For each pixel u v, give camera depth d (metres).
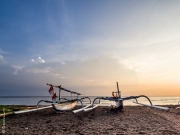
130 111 16.16
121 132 7.03
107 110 17.09
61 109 15.83
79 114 14.36
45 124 9.57
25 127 8.62
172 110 17.27
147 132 6.95
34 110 16.09
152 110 17.12
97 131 7.33
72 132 7.19
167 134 6.54
